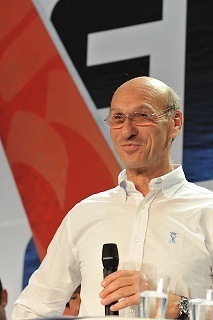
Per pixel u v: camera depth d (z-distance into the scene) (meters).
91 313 7.68
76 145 11.96
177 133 8.22
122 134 7.80
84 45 12.06
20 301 8.21
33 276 8.30
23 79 12.46
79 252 8.04
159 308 6.03
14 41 12.59
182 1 11.46
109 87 11.80
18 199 12.28
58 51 12.25
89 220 8.12
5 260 12.17
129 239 7.85
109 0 11.98
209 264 7.71
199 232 7.80
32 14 12.52
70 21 12.23
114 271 6.90
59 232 8.28
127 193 8.15
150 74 11.51
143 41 11.63
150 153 7.85
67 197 11.94
